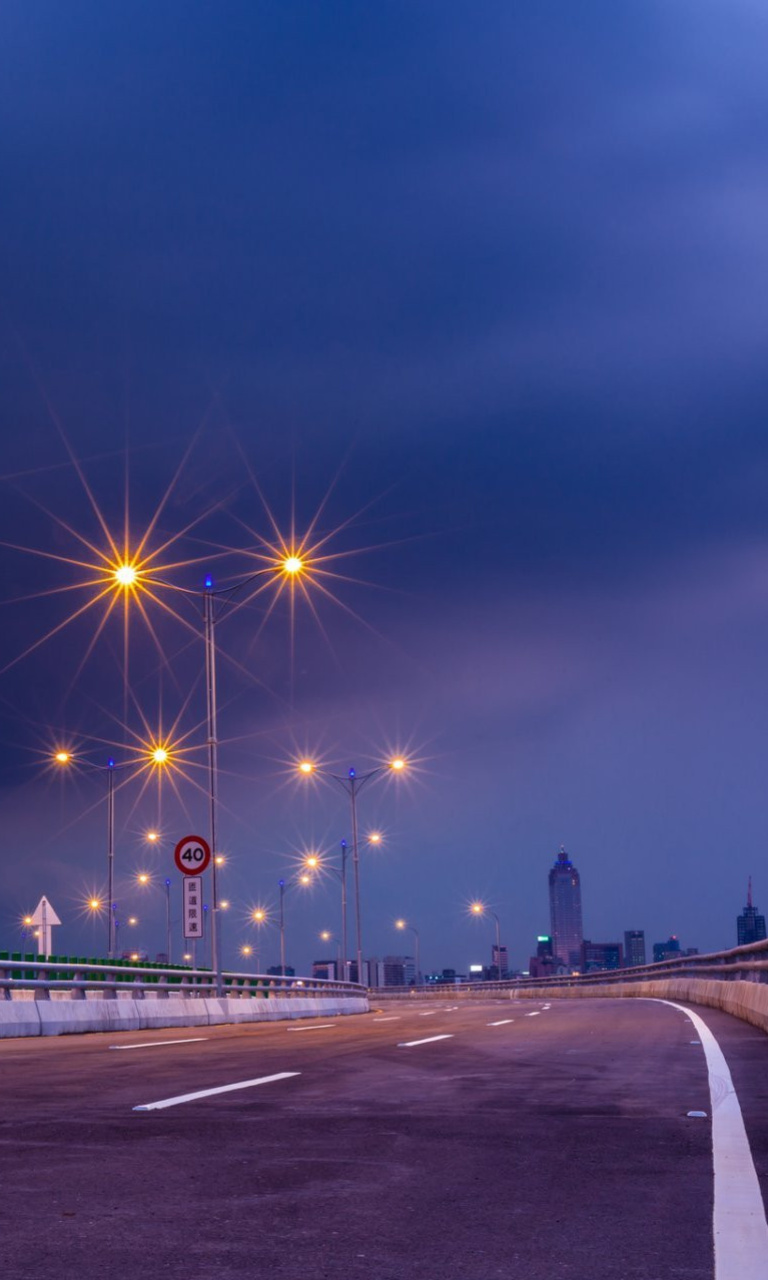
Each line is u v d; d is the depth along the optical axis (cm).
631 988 5988
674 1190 573
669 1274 435
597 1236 488
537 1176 605
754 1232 493
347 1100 897
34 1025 2012
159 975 2675
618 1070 1138
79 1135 723
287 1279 426
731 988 2517
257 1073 1125
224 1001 2902
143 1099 910
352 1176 602
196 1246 467
